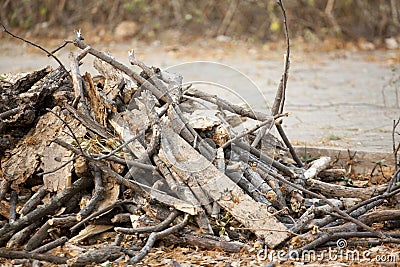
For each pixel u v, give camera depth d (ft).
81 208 30.35
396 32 95.66
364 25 95.91
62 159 30.86
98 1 97.19
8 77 34.50
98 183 30.50
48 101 33.65
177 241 29.53
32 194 31.78
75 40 33.40
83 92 32.99
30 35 93.86
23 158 31.76
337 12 96.32
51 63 77.25
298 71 76.33
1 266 27.81
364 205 32.04
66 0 97.60
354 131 49.65
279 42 93.76
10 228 29.27
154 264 27.68
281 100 35.88
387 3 96.73
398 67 78.38
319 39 94.02
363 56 86.43
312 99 62.03
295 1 95.35
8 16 96.02
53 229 29.66
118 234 29.22
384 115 55.57
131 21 96.84
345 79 71.72
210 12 97.45
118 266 27.58
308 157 41.34
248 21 96.27
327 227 30.63
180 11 97.81
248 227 29.76
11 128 32.83
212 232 29.71
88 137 31.99
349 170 40.88
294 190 32.99
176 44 91.86
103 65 34.40
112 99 32.58
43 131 32.55
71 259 27.35
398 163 40.27
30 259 28.09
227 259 28.22
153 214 29.91
